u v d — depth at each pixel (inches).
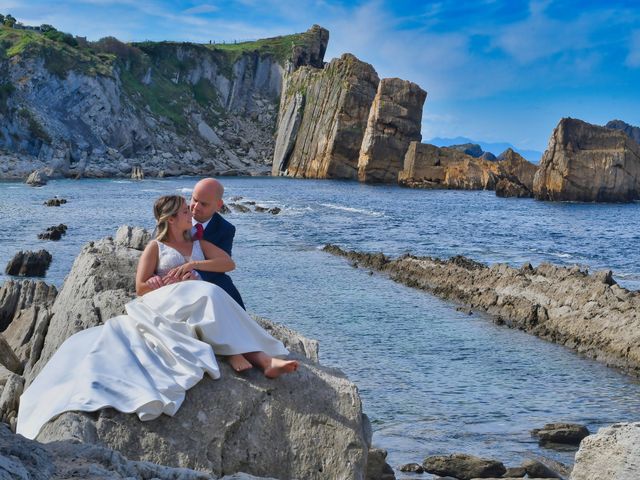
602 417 522.6
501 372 634.2
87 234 1654.8
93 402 196.2
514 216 2593.5
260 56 7696.9
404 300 960.9
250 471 201.2
